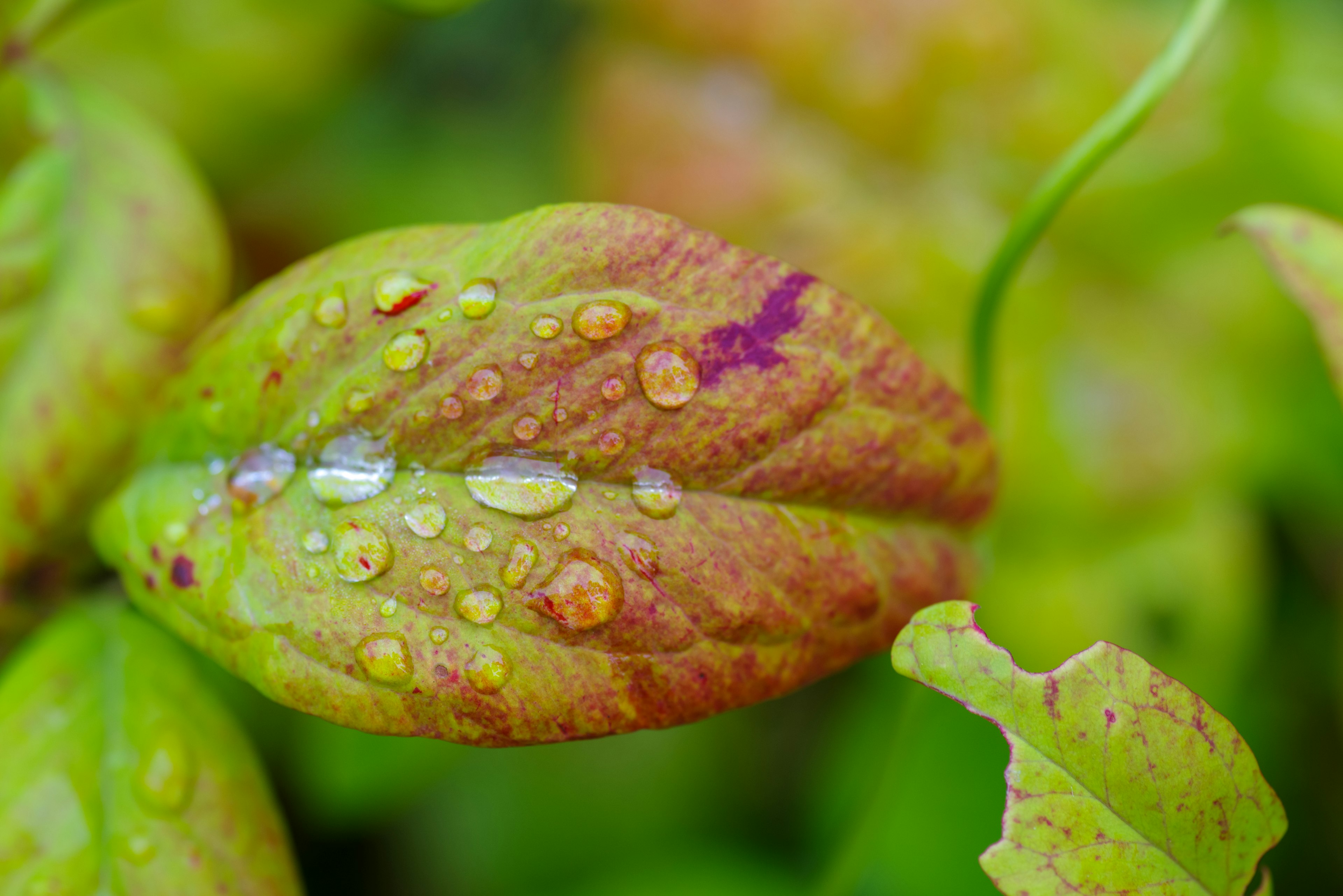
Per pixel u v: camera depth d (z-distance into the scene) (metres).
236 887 0.21
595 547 0.20
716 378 0.20
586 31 0.34
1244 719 0.28
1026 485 0.29
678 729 0.29
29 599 0.22
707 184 0.31
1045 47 0.30
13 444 0.22
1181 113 0.30
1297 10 0.31
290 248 0.31
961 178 0.31
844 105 0.31
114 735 0.21
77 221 0.22
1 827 0.21
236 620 0.20
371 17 0.30
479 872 0.28
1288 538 0.31
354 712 0.20
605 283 0.20
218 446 0.21
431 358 0.20
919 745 0.27
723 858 0.28
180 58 0.29
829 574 0.20
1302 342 0.30
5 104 0.26
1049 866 0.19
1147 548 0.29
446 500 0.20
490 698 0.20
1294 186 0.29
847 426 0.20
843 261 0.31
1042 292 0.30
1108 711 0.19
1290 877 0.27
